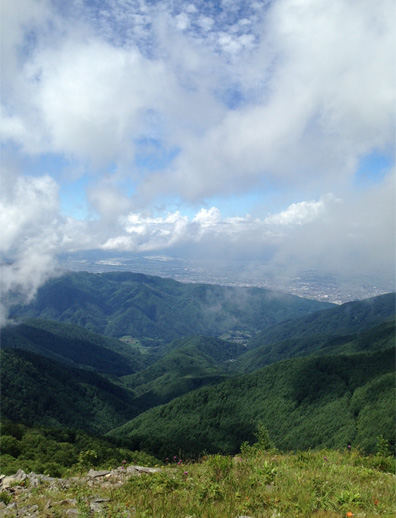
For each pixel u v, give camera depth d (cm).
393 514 861
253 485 1087
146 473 1282
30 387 18800
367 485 1091
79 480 1276
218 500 978
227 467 1234
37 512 973
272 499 964
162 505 923
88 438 8394
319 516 859
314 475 1166
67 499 1055
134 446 8881
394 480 1161
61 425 17338
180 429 15200
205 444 12350
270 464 1284
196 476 1180
